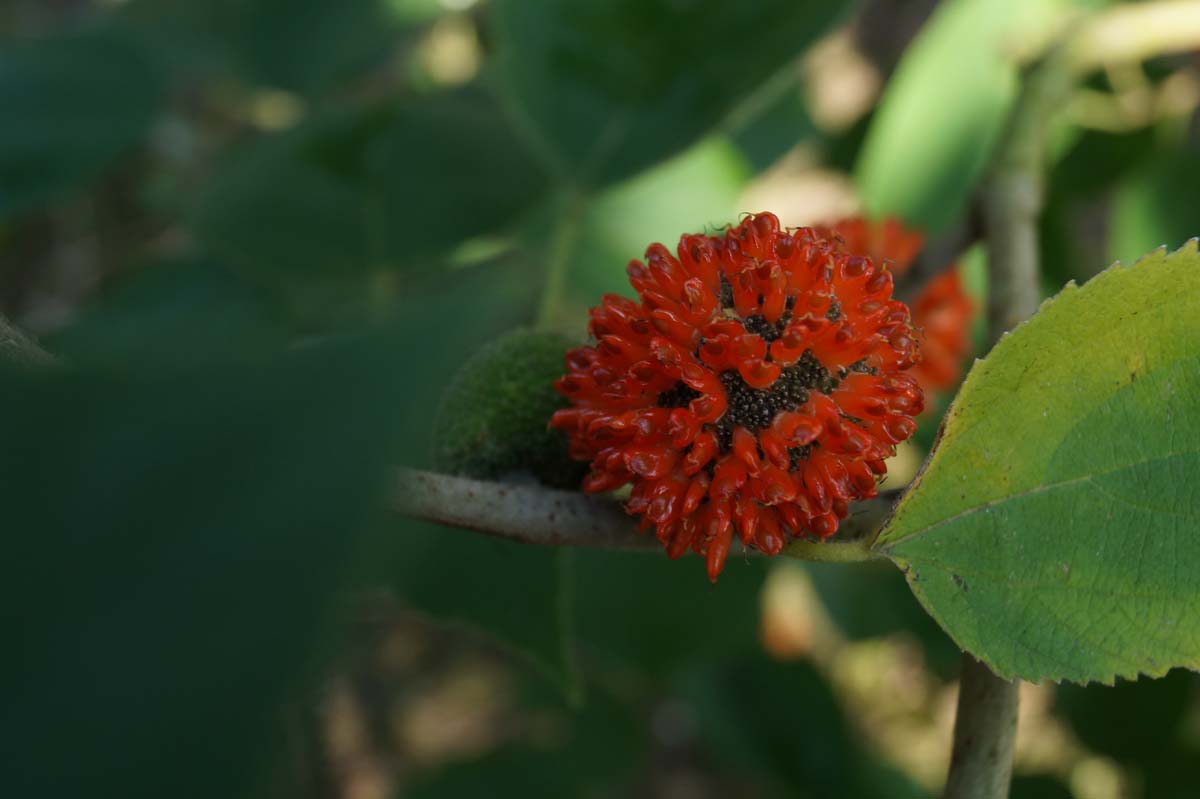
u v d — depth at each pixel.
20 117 0.34
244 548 0.08
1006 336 0.18
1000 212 0.25
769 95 0.25
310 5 0.36
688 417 0.19
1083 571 0.19
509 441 0.20
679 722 0.46
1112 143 0.33
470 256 0.29
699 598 0.29
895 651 0.41
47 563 0.08
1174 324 0.18
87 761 0.08
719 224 0.30
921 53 0.29
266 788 0.07
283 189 0.29
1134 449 0.18
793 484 0.19
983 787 0.19
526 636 0.22
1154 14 0.26
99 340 0.31
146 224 0.47
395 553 0.08
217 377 0.09
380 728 0.45
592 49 0.25
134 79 0.35
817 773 0.33
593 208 0.29
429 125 0.30
